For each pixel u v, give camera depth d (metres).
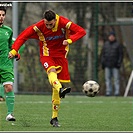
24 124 26.77
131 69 58.72
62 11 58.00
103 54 54.22
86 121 29.52
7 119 27.84
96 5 55.88
